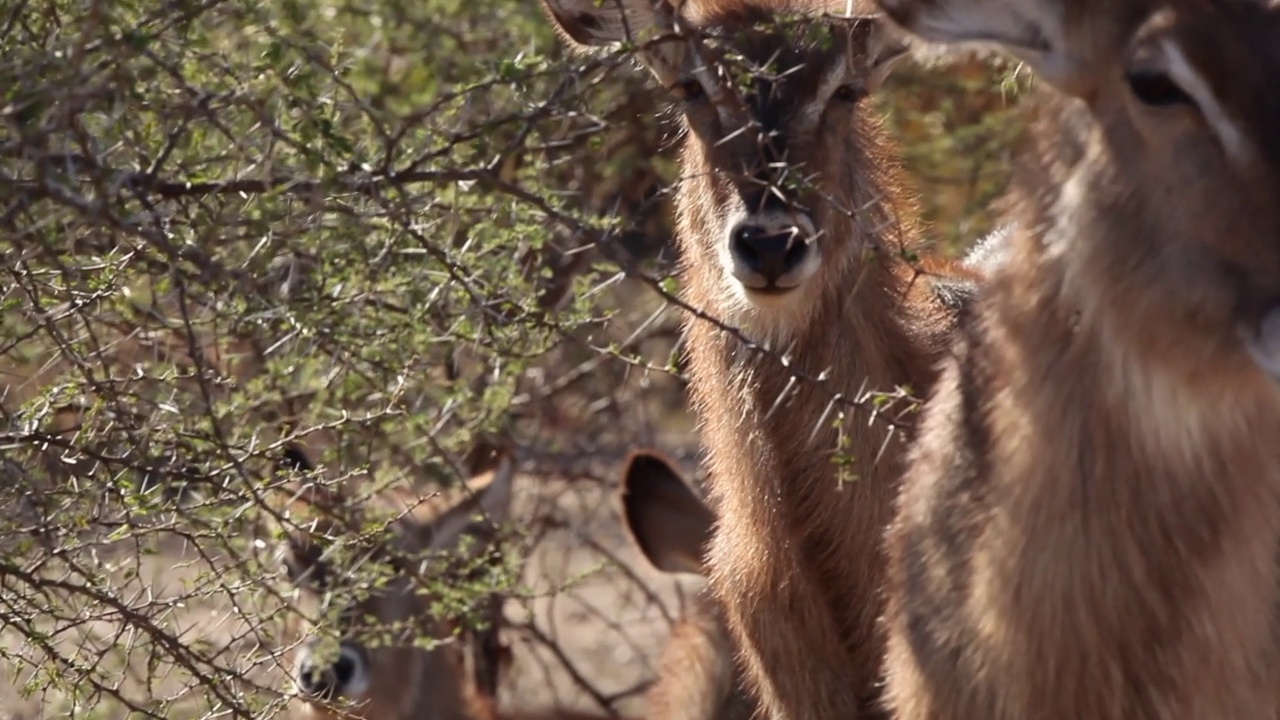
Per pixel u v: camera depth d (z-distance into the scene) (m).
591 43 10.51
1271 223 6.57
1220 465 7.16
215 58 8.57
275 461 9.48
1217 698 7.40
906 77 15.05
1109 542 7.27
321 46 9.20
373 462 11.23
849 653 10.12
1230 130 6.58
